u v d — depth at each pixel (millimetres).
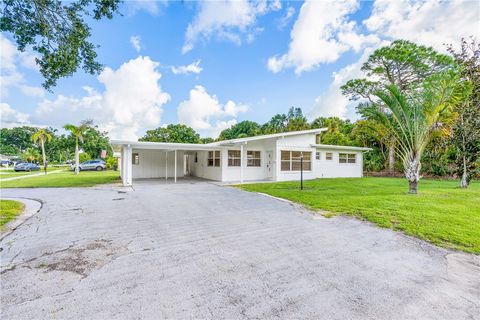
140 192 9812
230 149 14633
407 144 9133
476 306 2277
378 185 11852
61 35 5688
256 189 10555
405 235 4336
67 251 3615
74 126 22000
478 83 10617
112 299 2375
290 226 4965
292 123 35438
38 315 2131
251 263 3221
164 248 3754
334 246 3844
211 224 5113
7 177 18062
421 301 2354
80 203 7406
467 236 4129
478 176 12914
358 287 2611
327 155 17047
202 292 2506
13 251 3607
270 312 2178
